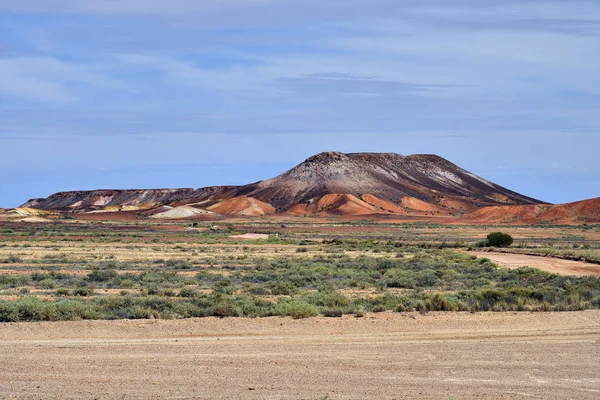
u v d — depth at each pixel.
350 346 27.34
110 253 98.56
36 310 32.47
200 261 85.50
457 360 24.97
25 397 19.38
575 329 31.83
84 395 19.70
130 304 37.50
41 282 54.62
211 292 50.34
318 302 39.97
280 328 31.09
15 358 24.33
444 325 32.44
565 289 50.34
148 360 24.31
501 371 23.39
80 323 31.09
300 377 22.22
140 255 95.19
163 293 47.81
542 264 84.31
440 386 21.34
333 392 20.45
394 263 79.44
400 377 22.41
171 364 23.78
